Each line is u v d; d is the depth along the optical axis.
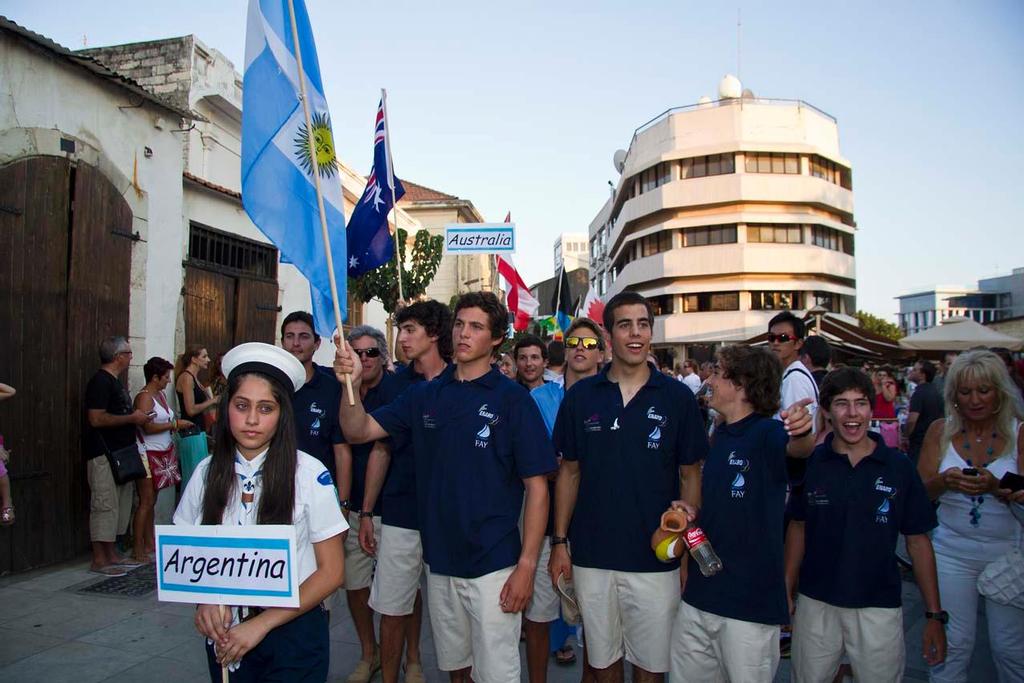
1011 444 3.41
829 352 5.64
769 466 2.94
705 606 2.99
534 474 3.06
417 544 3.74
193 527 2.29
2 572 5.50
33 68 5.64
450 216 28.50
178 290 7.47
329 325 3.25
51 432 5.79
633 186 47.34
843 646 3.21
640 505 3.17
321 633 2.48
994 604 3.34
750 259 39.78
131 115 6.75
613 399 3.29
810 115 40.91
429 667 4.32
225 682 2.27
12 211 5.44
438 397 3.26
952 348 15.54
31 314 5.61
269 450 2.38
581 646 4.77
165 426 6.31
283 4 3.23
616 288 51.66
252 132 3.09
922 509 3.12
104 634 4.59
